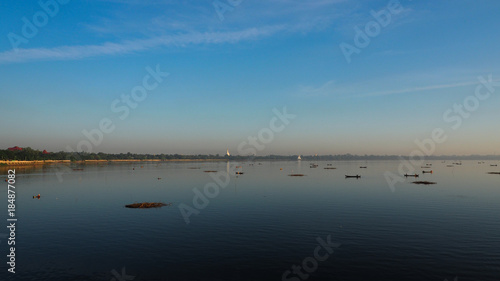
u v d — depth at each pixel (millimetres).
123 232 37906
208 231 38062
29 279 24672
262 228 39406
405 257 28734
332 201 61062
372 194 71375
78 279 24656
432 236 35188
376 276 24859
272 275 25188
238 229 38969
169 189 84062
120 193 75750
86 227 40469
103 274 25562
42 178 119688
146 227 40281
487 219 43656
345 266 26844
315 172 162875
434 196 67000
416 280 24125
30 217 46969
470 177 121438
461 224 40750
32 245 33000
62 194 74062
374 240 33875
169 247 32062
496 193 71625
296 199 64062
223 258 28844
